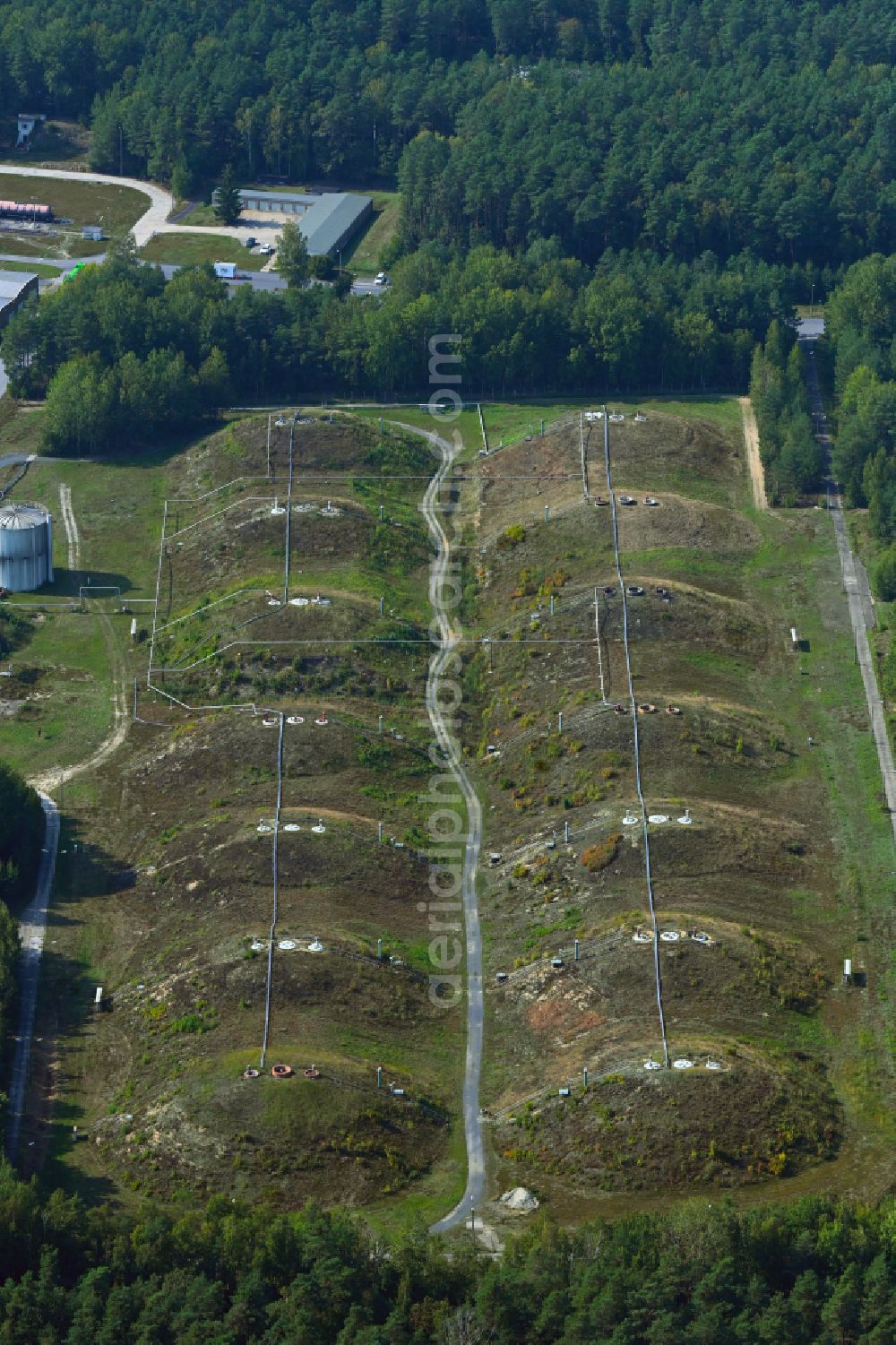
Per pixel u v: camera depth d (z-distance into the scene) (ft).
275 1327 618.44
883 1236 641.81
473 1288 634.02
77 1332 619.67
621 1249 633.61
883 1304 620.49
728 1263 629.51
